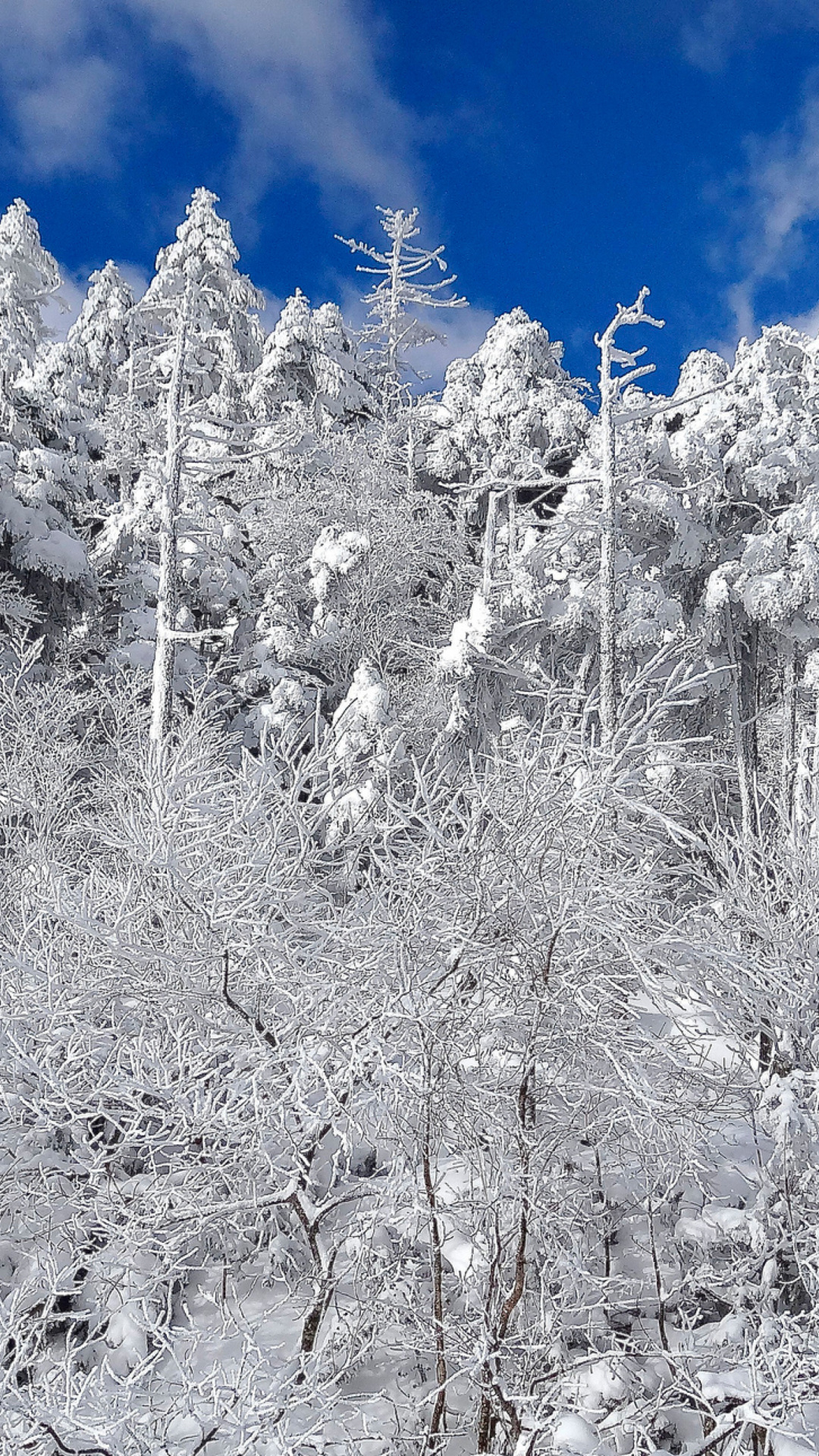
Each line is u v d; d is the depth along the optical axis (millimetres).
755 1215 6570
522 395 25953
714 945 5742
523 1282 5324
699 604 19672
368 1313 5688
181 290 25875
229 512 21234
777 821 9227
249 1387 4293
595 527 15117
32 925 6691
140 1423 4270
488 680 15547
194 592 19109
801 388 20750
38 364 27422
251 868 5992
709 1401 5375
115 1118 6508
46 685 14125
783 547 18297
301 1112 5230
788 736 20734
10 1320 4613
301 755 7098
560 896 5137
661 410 14625
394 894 5910
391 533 21406
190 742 9625
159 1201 5383
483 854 5262
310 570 20141
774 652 21516
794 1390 4887
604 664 14070
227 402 26656
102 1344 5934
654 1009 6035
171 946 6004
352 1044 5094
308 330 27516
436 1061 5328
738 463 19109
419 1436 5371
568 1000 5359
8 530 16750
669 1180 6551
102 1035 5984
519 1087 5477
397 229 32906
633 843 5938
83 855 8914
